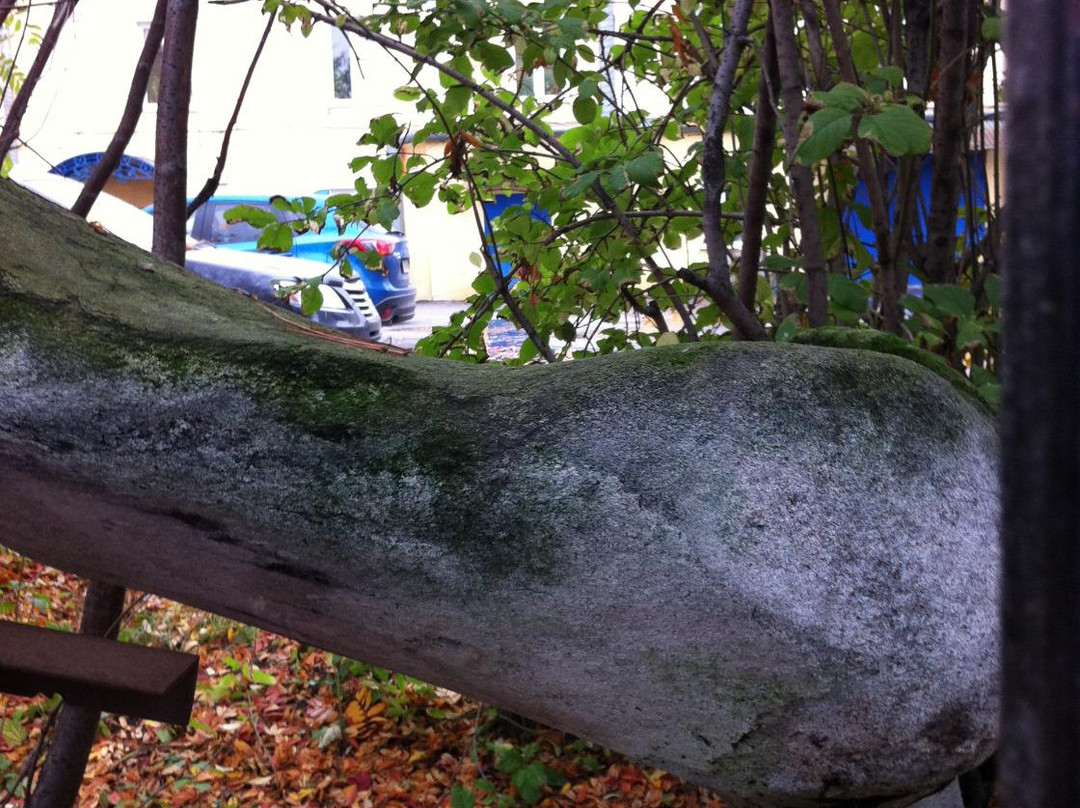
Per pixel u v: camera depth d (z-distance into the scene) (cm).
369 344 153
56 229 146
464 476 119
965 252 277
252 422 121
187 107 242
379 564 119
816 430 121
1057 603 29
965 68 254
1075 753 29
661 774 377
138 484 123
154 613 480
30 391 122
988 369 278
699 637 118
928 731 123
